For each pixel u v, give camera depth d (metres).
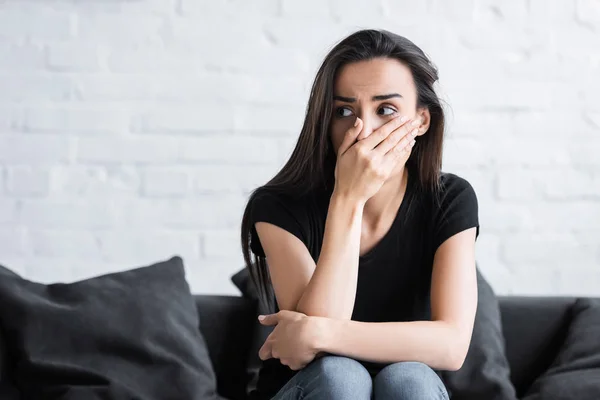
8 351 2.67
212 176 3.71
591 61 3.78
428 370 1.93
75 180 3.69
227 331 2.94
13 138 3.68
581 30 3.79
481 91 3.76
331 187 2.30
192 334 2.81
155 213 3.70
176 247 3.70
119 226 3.70
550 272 3.77
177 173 3.71
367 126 2.16
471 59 3.76
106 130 3.70
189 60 3.71
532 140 3.77
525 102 3.77
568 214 3.77
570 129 3.78
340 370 1.90
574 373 2.76
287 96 3.73
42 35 3.68
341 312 2.07
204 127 3.71
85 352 2.67
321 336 1.99
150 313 2.76
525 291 3.77
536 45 3.77
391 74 2.16
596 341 2.84
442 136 2.29
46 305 2.70
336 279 2.08
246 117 3.72
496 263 3.76
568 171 3.77
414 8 3.75
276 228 2.24
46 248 3.68
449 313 2.14
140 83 3.70
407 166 2.34
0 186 3.67
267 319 2.08
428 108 2.27
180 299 2.86
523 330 2.96
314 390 1.90
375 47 2.17
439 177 2.32
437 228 2.28
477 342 2.81
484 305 2.91
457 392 2.74
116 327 2.71
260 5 3.73
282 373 2.22
